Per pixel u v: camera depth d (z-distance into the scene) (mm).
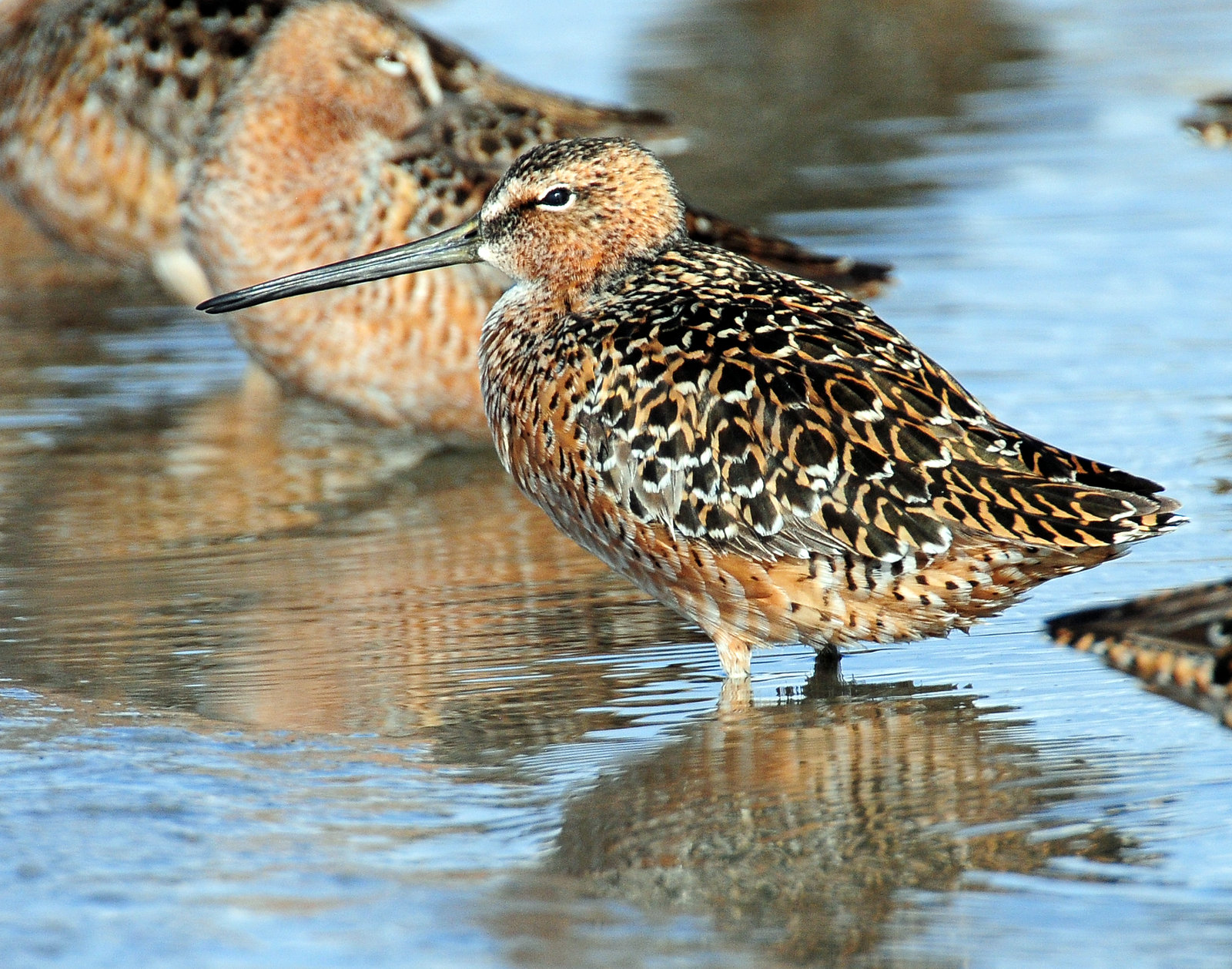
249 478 15055
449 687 10539
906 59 28797
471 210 15539
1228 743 9438
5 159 19094
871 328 10828
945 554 9938
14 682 10578
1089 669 10641
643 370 10641
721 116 25703
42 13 18953
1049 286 18391
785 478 10172
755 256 15977
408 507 14359
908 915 7660
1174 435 14492
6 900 7762
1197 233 19906
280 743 9656
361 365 15266
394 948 7387
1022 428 14680
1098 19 31312
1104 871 8016
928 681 10547
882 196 21766
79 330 19156
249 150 15484
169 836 8430
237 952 7340
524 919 7641
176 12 18531
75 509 14141
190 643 11266
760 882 7988
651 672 10820
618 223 11844
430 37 18812
